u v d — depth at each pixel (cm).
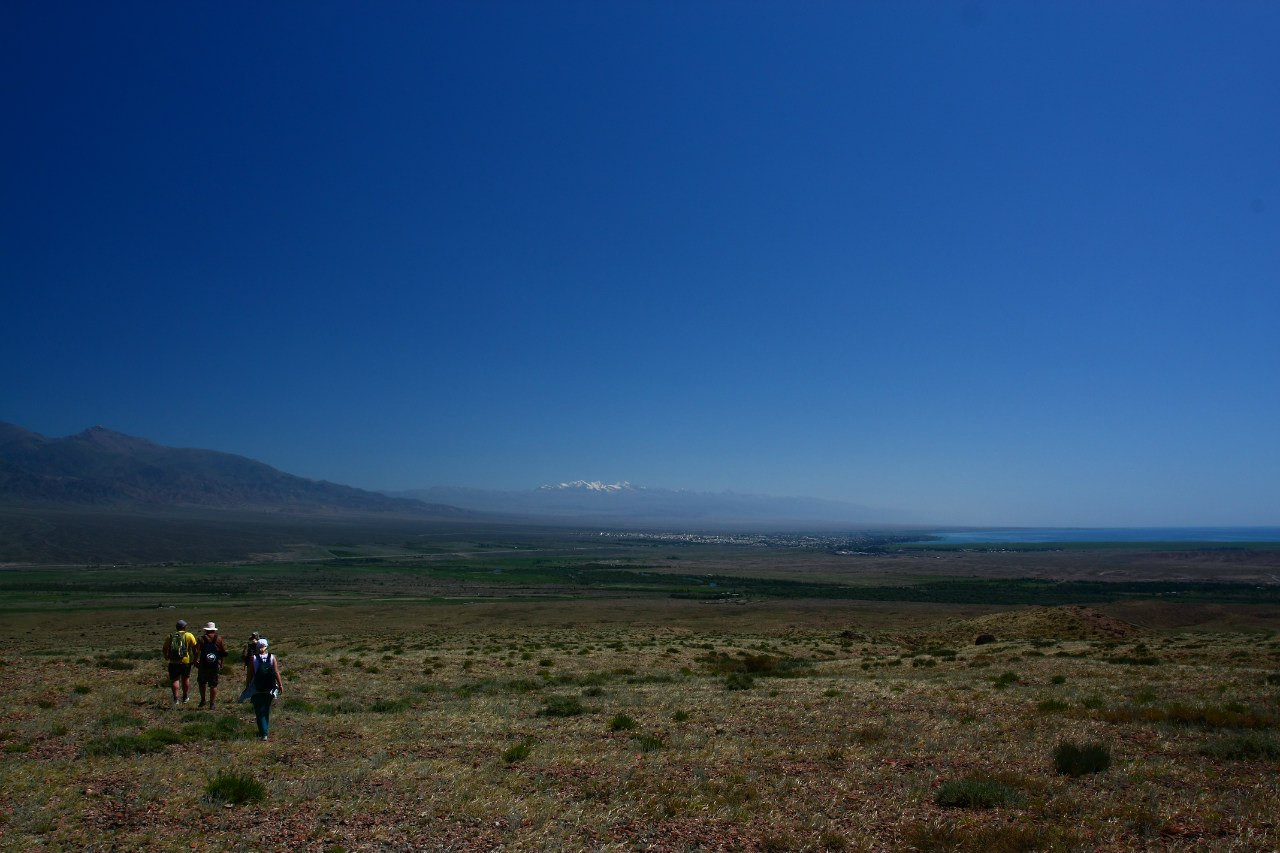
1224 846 1038
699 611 10344
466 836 1112
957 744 1731
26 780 1390
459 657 4388
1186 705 2175
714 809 1242
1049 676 3161
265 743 1806
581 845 1078
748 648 5331
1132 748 1661
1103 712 2102
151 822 1172
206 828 1143
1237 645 4641
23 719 2078
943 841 1074
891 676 3444
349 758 1648
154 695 2627
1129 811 1190
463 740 1861
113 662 3716
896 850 1058
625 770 1508
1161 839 1078
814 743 1788
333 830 1134
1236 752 1571
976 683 2973
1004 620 6175
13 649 5119
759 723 2075
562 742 1836
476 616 9512
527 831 1137
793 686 2984
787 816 1209
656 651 4938
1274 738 1639
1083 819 1165
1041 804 1245
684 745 1767
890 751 1680
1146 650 4356
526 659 4325
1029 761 1560
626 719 2047
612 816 1207
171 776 1445
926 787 1368
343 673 3569
